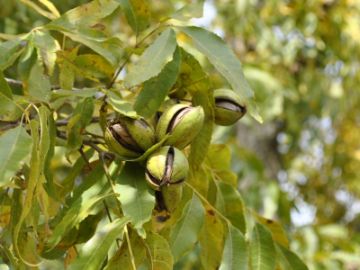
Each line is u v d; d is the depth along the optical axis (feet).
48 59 3.52
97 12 3.58
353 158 10.97
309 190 11.30
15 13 5.48
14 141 3.10
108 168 3.41
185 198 3.49
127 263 3.20
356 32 9.62
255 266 3.58
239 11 8.86
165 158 3.21
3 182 3.02
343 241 6.49
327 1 9.60
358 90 9.90
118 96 3.46
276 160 9.94
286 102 9.43
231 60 3.49
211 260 3.61
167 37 3.40
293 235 6.53
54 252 3.33
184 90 3.54
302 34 9.40
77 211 3.22
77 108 3.43
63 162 5.80
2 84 3.26
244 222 3.67
